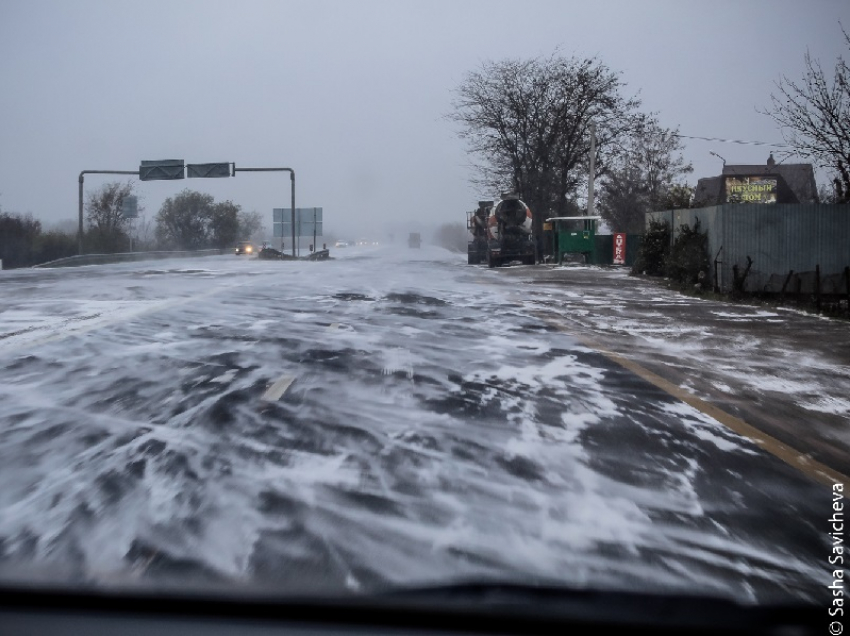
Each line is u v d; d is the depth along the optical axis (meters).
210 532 4.52
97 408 7.64
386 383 8.88
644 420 7.38
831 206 20.44
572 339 12.57
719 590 3.82
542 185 53.03
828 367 10.45
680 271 23.28
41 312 16.33
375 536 4.47
